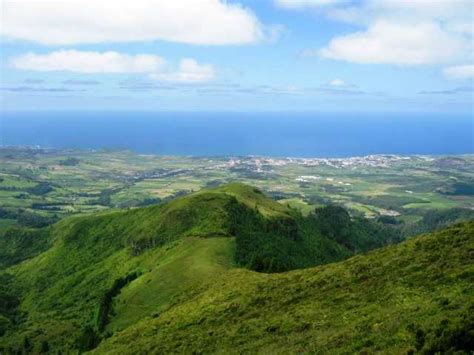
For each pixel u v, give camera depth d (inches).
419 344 1051.3
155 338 2423.7
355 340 1301.7
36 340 5044.3
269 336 1742.1
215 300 2667.3
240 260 4913.9
